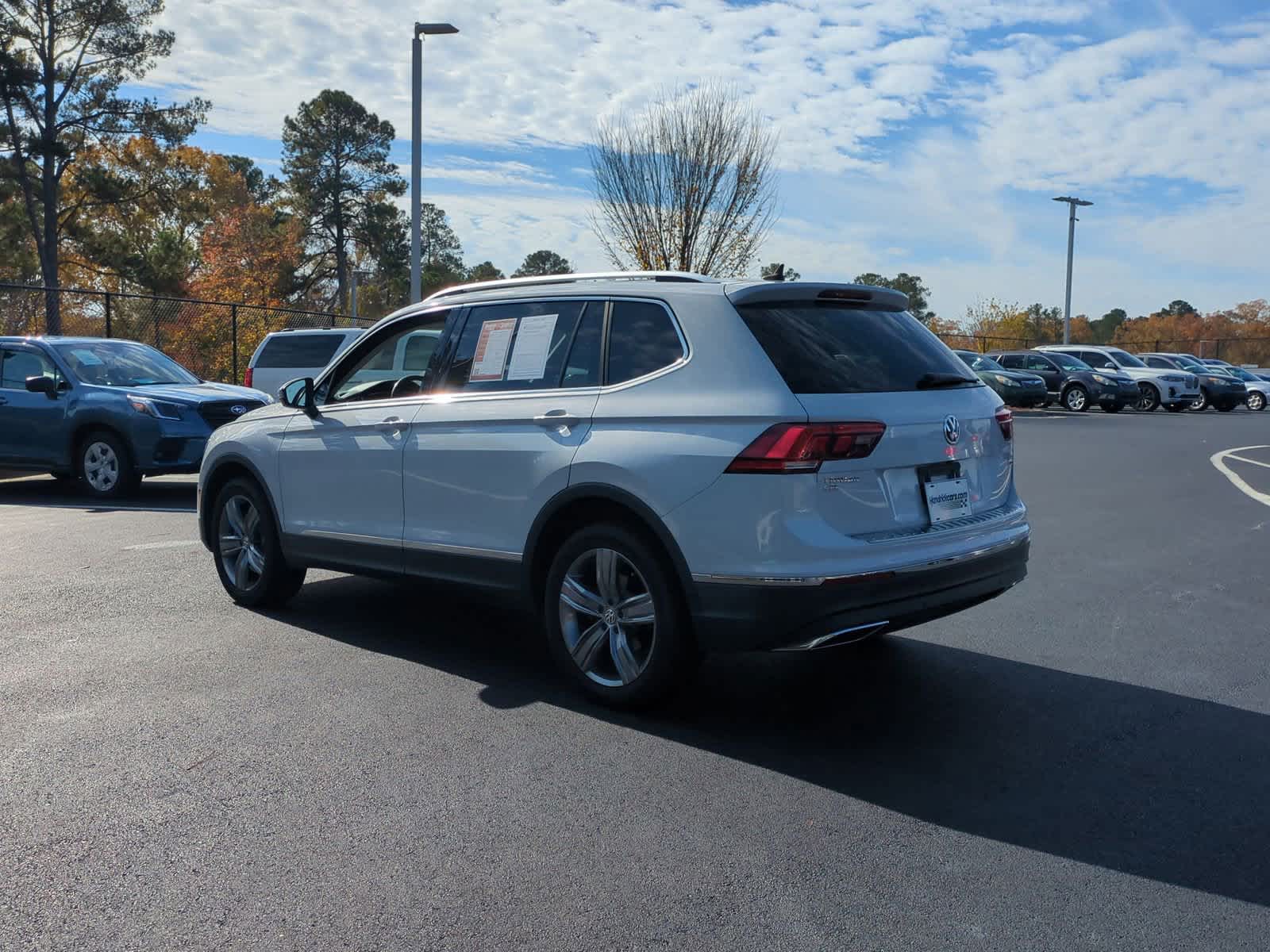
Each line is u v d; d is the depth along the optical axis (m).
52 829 3.51
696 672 4.56
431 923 2.94
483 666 5.39
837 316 4.59
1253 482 13.46
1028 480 13.44
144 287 45.84
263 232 60.06
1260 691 5.03
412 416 5.45
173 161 47.94
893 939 2.87
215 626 6.11
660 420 4.43
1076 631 6.08
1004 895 3.11
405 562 5.52
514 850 3.38
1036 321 69.12
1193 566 7.88
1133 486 12.91
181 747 4.23
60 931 2.89
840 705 4.82
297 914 2.99
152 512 10.53
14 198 42.78
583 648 4.75
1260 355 61.19
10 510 10.74
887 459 4.25
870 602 4.11
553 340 5.00
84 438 11.51
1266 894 3.13
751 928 2.92
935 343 4.92
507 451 4.96
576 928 2.92
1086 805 3.75
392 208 67.38
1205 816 3.67
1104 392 32.78
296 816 3.62
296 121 66.00
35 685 5.00
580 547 4.70
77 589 7.00
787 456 4.06
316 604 6.71
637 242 28.20
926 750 4.27
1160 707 4.80
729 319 4.40
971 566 4.46
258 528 6.51
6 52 38.75
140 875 3.21
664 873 3.23
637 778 3.96
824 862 3.31
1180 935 2.89
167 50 41.97
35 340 12.07
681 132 27.62
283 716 4.60
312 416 6.06
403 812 3.65
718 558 4.21
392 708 4.72
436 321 5.63
